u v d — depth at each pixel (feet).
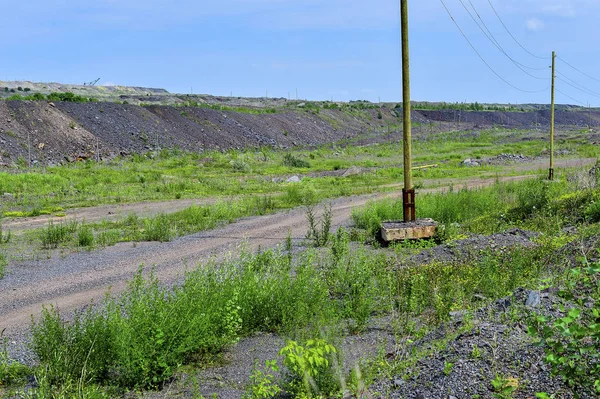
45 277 36.70
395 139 302.45
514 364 16.47
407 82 47.83
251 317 25.44
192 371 20.90
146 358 19.94
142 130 189.26
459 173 134.62
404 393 16.58
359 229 53.98
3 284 34.91
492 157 186.39
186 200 81.71
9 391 19.10
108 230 55.52
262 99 535.60
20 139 144.15
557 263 29.58
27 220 62.90
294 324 24.13
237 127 242.99
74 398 17.85
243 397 17.79
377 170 142.41
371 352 20.84
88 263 40.93
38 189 89.25
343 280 29.84
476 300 26.17
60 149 149.48
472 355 17.47
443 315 24.16
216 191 93.91
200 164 147.43
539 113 542.57
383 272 31.81
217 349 22.74
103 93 494.59
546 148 220.02
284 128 280.92
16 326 26.71
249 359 21.98
